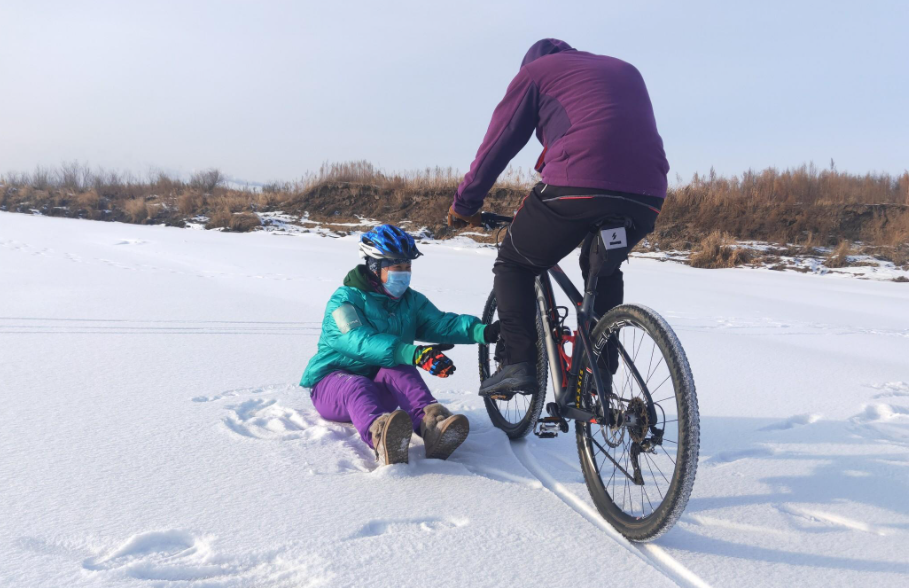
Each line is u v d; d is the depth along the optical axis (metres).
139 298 7.29
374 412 2.89
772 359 5.59
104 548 1.99
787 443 3.29
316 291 8.56
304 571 1.89
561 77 2.57
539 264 2.69
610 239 2.43
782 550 2.16
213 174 28.88
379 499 2.42
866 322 8.89
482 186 2.87
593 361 2.51
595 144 2.44
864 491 2.67
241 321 6.15
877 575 2.02
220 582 1.81
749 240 19.03
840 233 18.95
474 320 3.23
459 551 2.06
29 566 1.85
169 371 4.21
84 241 15.02
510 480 2.71
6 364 4.23
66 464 2.63
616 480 2.60
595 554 2.09
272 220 22.44
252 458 2.78
